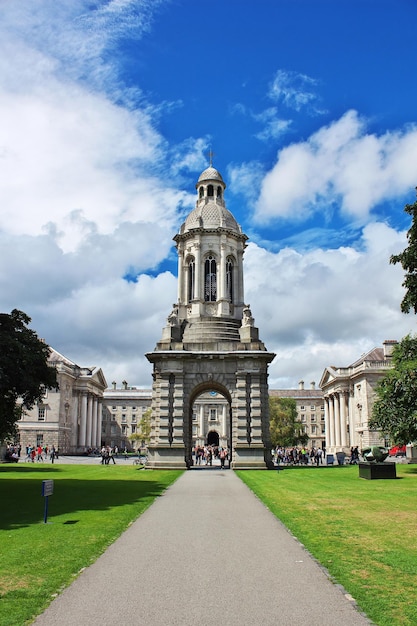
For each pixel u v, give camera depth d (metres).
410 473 47.19
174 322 55.34
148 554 15.39
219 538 17.69
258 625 9.88
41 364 37.28
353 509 24.19
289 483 36.50
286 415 118.81
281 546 16.47
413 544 16.61
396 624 9.88
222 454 56.28
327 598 11.41
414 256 39.12
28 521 20.81
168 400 52.34
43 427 112.94
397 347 49.16
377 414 47.81
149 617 10.27
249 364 52.75
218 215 61.56
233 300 60.50
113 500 27.44
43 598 11.30
